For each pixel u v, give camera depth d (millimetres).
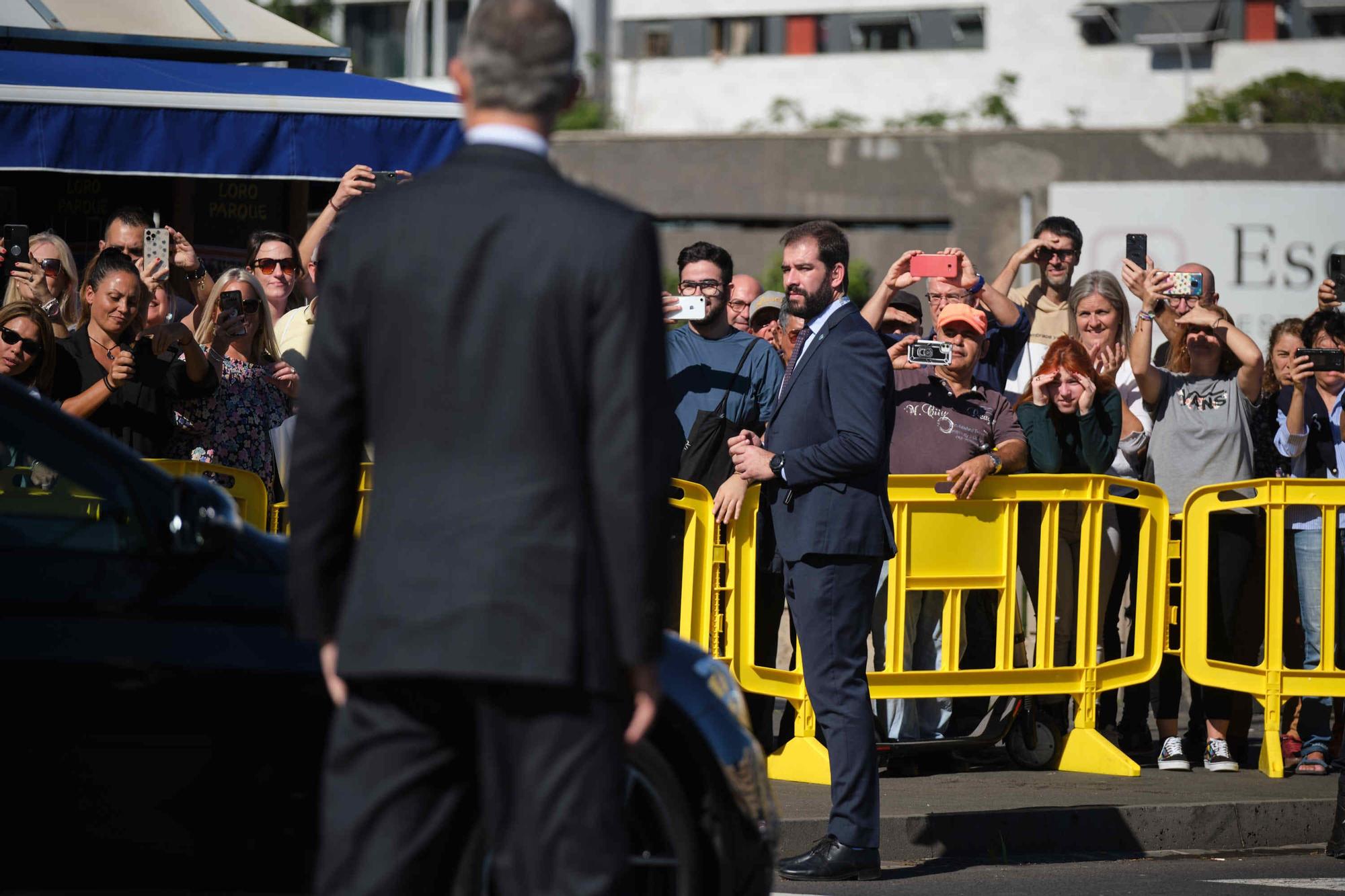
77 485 9836
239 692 9297
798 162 79250
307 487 7762
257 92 22281
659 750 9859
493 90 7723
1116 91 133125
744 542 18406
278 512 18562
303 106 22281
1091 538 19250
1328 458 21000
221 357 18234
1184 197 62875
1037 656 19234
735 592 18406
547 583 7340
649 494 7406
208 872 9250
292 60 27828
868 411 14516
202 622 9367
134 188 25453
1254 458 20859
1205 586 19719
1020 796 17625
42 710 9148
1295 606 20484
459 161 7711
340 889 7582
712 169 80250
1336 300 21125
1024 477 18844
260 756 9289
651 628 7465
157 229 19578
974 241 76562
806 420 14945
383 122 22734
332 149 22469
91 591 9383
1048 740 19625
